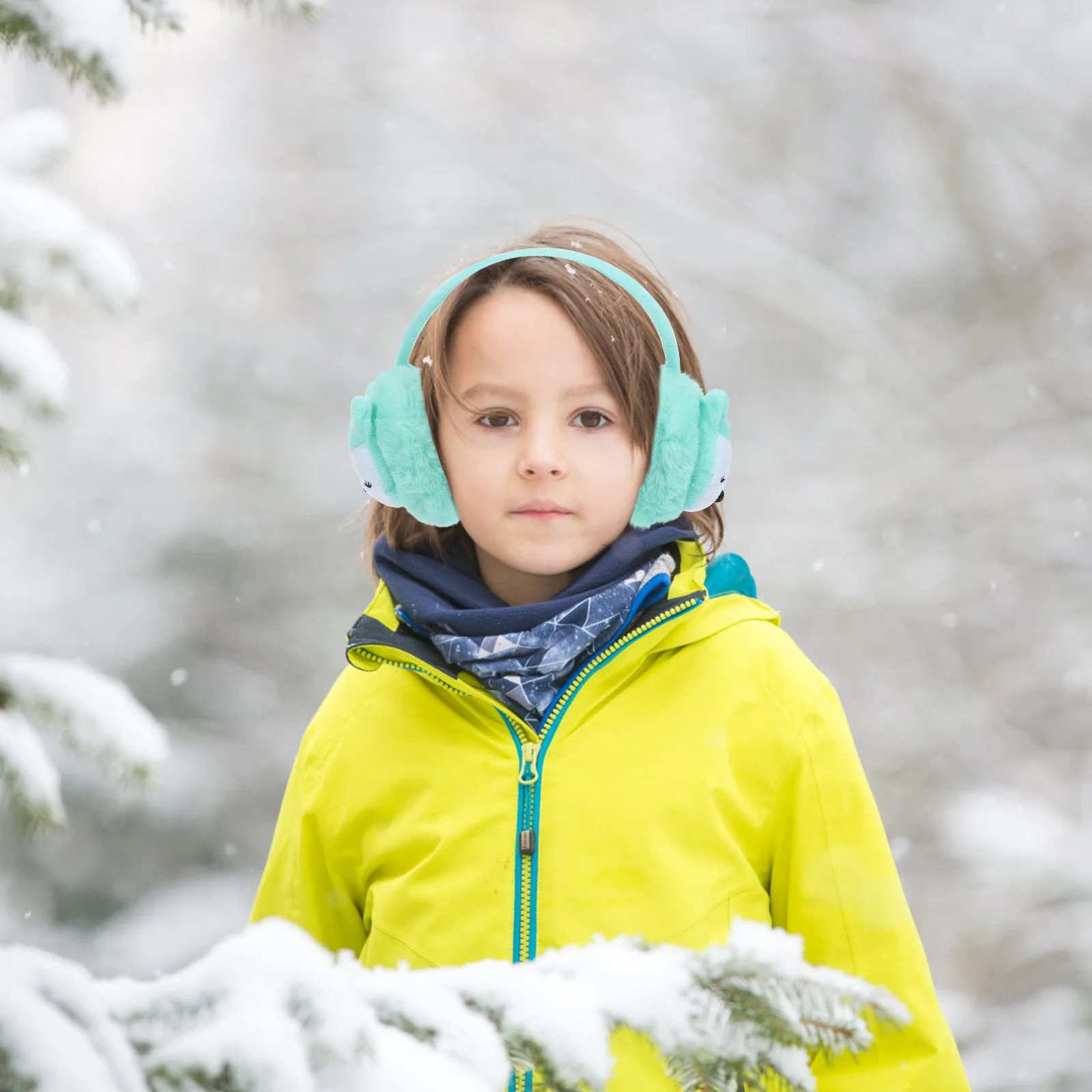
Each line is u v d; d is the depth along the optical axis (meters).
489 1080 1.60
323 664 15.32
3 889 12.18
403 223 17.72
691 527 3.30
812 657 13.24
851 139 16.98
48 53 1.75
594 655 3.00
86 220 1.63
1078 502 13.20
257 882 12.70
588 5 17.98
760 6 16.61
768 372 16.09
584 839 2.87
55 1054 1.41
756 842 2.92
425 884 2.93
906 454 14.09
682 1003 1.73
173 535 15.25
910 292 15.96
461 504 3.06
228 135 18.64
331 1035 1.54
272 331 17.44
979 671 12.83
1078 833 7.39
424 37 18.44
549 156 17.56
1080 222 14.96
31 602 14.17
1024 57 15.70
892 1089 2.74
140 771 1.65
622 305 3.05
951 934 9.23
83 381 16.59
